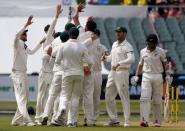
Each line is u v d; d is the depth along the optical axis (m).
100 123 58.22
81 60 52.91
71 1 76.88
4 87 86.31
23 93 54.88
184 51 99.94
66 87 52.81
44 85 56.59
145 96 54.81
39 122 56.19
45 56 56.09
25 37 55.47
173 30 102.06
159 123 55.38
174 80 85.06
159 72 55.12
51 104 54.19
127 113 54.44
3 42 91.38
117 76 54.53
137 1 102.69
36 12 92.94
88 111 54.31
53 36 56.34
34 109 73.62
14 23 92.50
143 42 99.06
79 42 53.00
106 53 56.47
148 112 54.81
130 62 54.41
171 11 103.50
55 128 50.66
